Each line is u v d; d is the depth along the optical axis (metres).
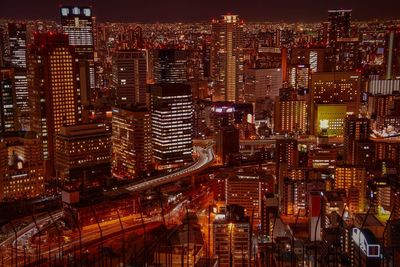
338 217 183.62
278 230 194.12
